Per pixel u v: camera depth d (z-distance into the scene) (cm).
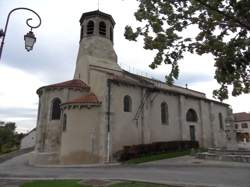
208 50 910
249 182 1163
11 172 1814
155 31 927
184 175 1417
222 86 958
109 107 2489
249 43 814
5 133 6278
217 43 888
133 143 2586
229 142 2608
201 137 3378
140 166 1948
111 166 2059
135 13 922
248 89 927
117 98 2584
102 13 3309
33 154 2681
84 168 1983
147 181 1221
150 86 2941
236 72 877
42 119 2678
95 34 3219
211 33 899
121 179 1319
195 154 2445
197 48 928
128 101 2706
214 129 3591
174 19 904
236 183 1147
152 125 2831
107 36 3306
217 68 890
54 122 2645
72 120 2453
